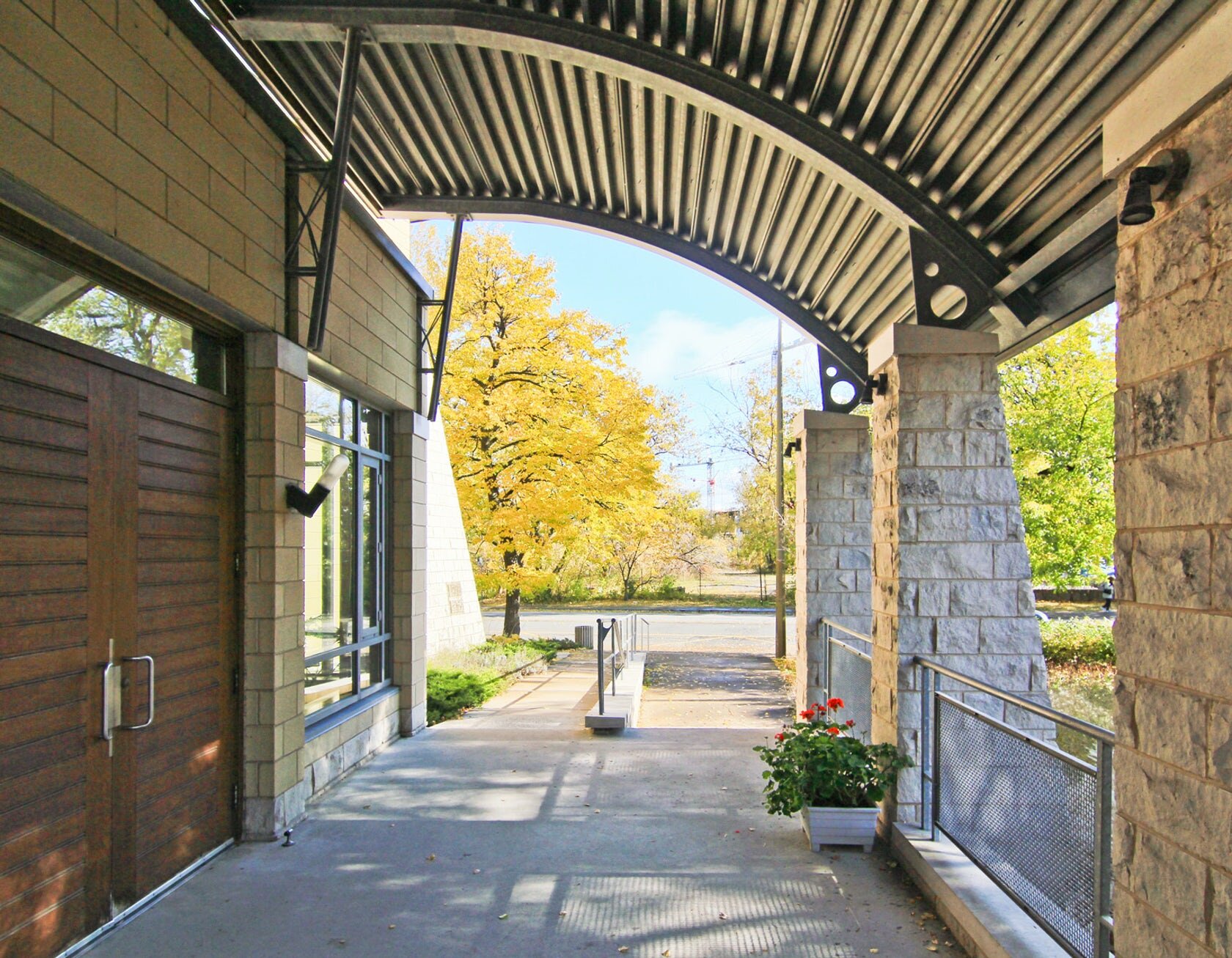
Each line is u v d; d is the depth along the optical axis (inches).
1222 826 68.2
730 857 159.8
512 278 579.8
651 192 234.8
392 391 251.1
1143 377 80.9
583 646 602.9
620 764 228.2
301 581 181.6
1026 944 110.8
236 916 134.2
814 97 163.5
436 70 181.0
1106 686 468.1
